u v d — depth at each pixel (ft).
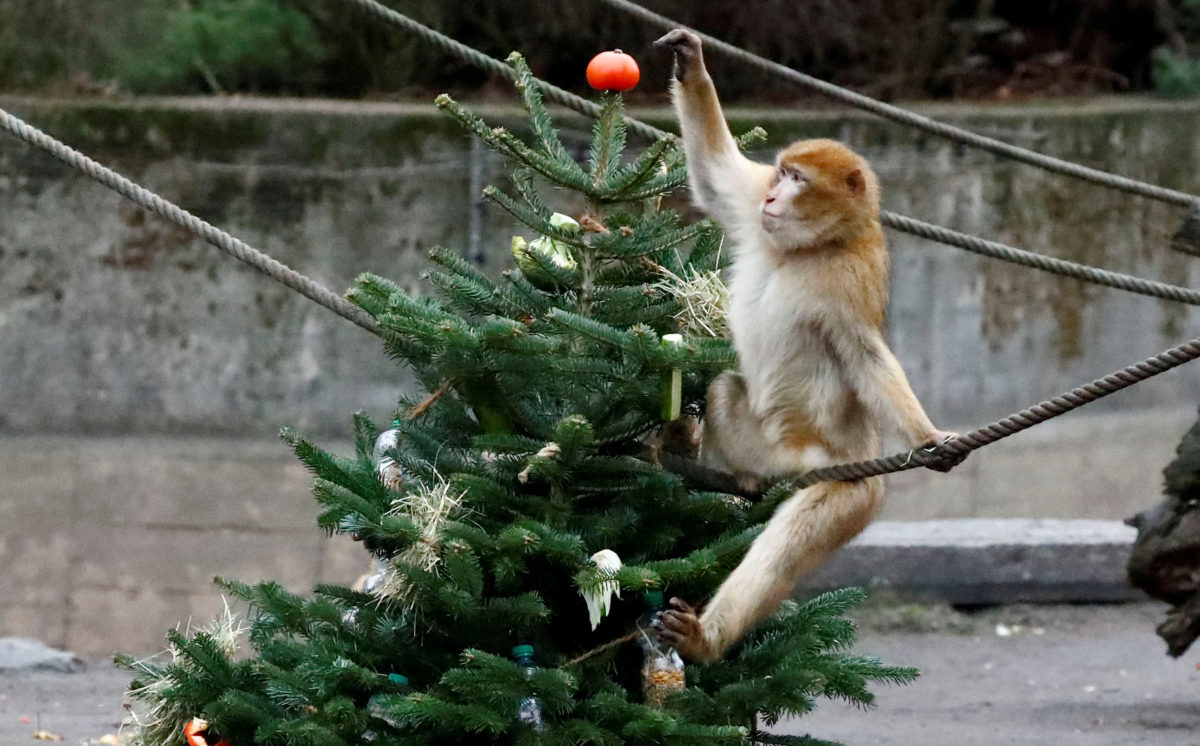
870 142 65.16
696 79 24.34
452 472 22.31
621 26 71.05
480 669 20.84
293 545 57.88
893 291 65.10
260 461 59.82
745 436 23.86
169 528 58.23
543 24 71.36
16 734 33.81
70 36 68.74
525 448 21.27
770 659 22.26
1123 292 67.41
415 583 20.67
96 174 24.39
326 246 62.75
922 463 21.49
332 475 22.39
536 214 22.12
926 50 73.72
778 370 23.62
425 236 62.80
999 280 65.77
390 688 21.31
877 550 49.75
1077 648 46.75
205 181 62.34
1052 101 72.90
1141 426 66.54
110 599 56.70
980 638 48.06
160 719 23.13
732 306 23.62
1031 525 52.01
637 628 21.85
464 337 20.29
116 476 59.21
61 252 62.23
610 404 21.75
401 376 62.75
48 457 59.52
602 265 23.07
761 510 23.08
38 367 62.44
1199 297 32.45
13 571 57.26
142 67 69.46
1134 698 40.83
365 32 71.56
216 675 22.27
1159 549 36.35
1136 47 79.36
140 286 62.49
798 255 23.65
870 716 38.81
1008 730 36.86
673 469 23.52
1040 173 65.98
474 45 72.90
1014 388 66.39
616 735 20.43
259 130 62.28
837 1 72.33
